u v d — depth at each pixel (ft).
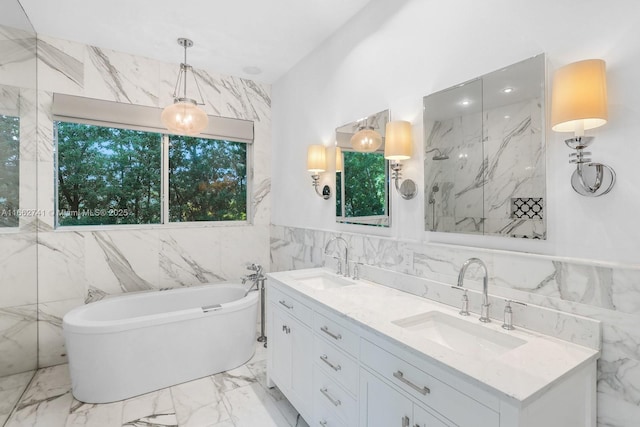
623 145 3.62
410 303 5.58
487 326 4.53
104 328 7.14
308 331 6.12
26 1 7.32
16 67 7.47
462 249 5.30
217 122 11.21
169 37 8.92
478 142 5.13
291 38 8.93
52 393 7.58
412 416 3.88
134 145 10.34
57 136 9.26
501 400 2.94
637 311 3.50
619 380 3.61
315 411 5.87
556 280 4.16
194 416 6.75
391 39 6.81
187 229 10.81
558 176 4.19
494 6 4.92
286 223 11.15
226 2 7.38
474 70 5.20
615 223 3.69
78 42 9.19
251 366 8.91
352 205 7.95
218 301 10.41
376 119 7.18
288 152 11.03
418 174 6.21
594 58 3.85
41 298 8.76
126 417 6.71
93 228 9.69
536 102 4.39
